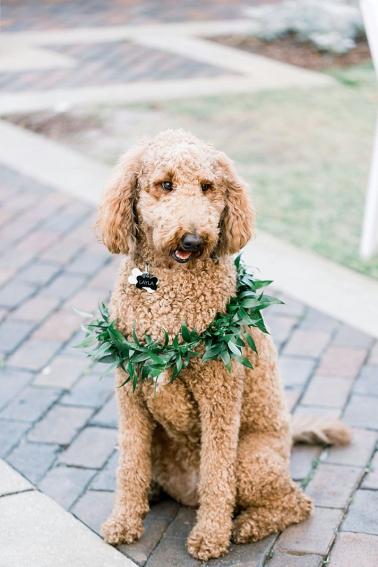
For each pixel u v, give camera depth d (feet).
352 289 9.41
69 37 20.56
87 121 14.79
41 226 10.94
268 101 15.93
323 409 7.66
